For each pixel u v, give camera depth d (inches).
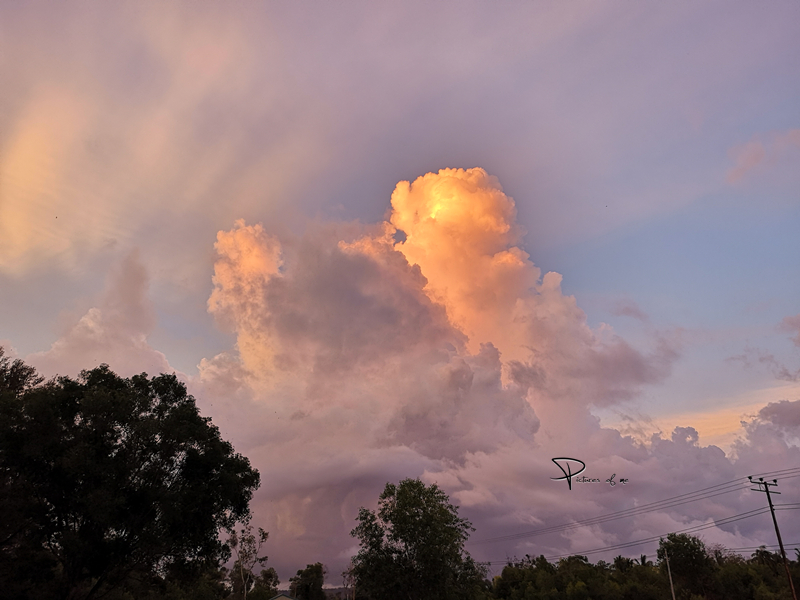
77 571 1569.9
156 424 1631.4
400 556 2228.1
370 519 2300.7
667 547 3946.9
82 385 1788.9
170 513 1600.6
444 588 2133.4
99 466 1535.4
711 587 3779.5
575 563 5098.4
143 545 1558.8
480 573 2245.3
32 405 1553.9
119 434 1652.3
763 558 4084.6
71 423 1654.8
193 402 1892.2
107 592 1649.9
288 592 5068.9
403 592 2140.7
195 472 1804.9
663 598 3826.3
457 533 2215.8
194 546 1752.0
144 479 1659.7
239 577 3764.8
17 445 1546.5
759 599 3508.9
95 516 1471.5
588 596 4099.4
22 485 1530.5
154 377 1894.7
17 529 1567.4
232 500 1833.2
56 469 1574.8
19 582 1529.3
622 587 4047.7
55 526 1600.6
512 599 4712.1
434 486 2316.7
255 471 1969.7
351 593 3858.3
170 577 1790.1
